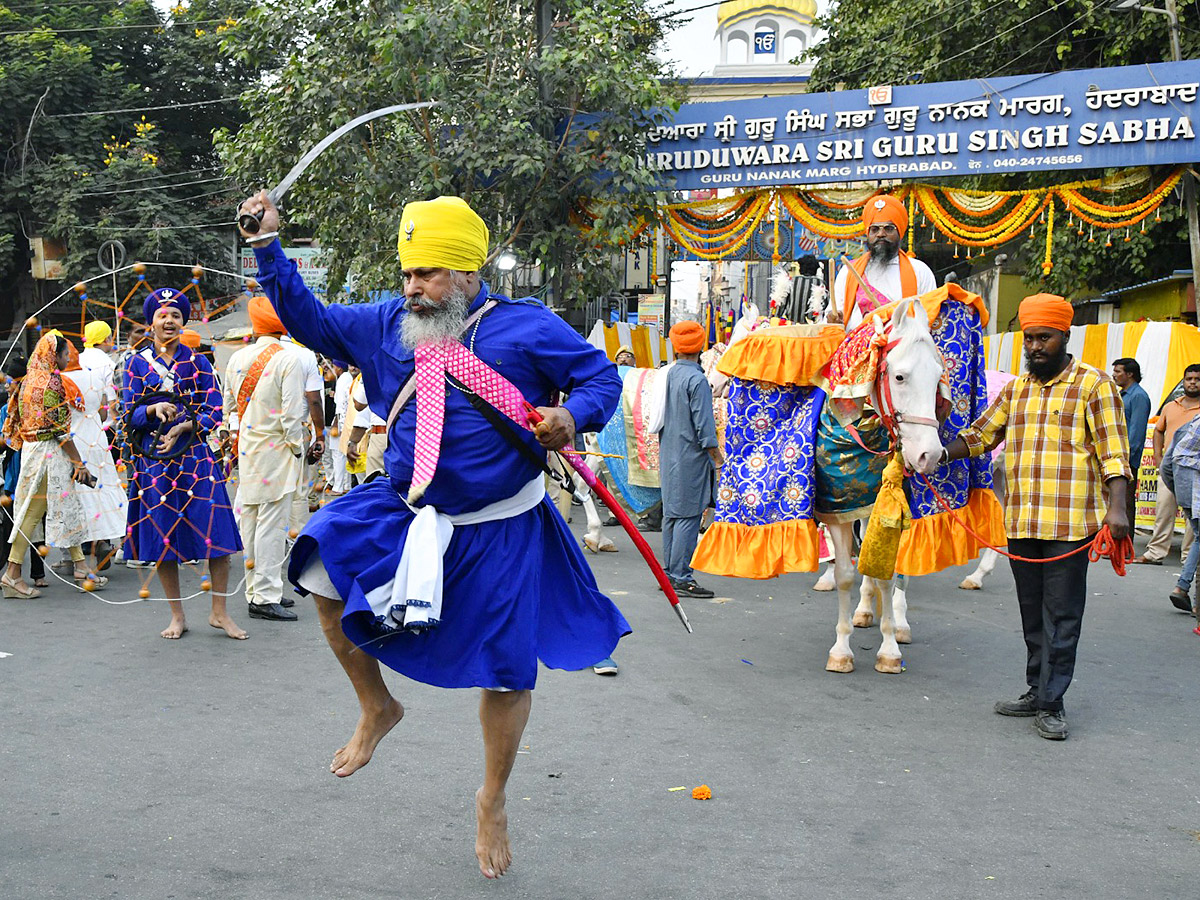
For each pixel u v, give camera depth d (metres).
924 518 5.68
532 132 12.37
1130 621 7.57
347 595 3.10
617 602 7.74
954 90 12.70
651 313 25.58
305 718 5.00
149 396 6.33
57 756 4.44
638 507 10.55
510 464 3.21
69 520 7.79
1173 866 3.64
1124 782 4.43
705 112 13.21
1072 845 3.79
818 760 4.61
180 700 5.25
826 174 13.07
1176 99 12.17
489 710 3.22
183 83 24.98
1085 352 12.16
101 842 3.63
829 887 3.43
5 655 6.04
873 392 5.31
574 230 12.78
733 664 6.14
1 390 8.84
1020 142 12.60
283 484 6.98
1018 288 21.91
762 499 5.97
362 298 12.80
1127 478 4.87
